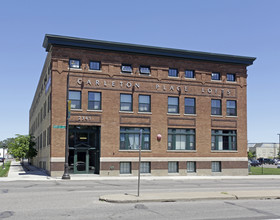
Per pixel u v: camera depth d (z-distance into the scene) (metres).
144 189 20.47
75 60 33.16
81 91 32.97
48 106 36.75
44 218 11.38
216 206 14.34
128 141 34.47
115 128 33.84
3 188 20.23
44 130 41.41
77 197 16.23
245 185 24.81
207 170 36.78
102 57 33.94
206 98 37.41
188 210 13.30
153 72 35.62
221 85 38.12
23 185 22.48
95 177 31.56
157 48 35.16
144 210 13.07
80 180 28.48
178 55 36.19
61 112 32.34
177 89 36.34
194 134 36.84
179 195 16.50
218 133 37.84
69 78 32.69
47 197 16.16
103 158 33.19
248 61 39.03
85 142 33.59
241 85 38.97
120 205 14.05
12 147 49.06
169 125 35.75
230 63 38.62
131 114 34.47
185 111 36.69
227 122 38.09
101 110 33.47
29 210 12.76
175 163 36.00
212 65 37.97
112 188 20.97
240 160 38.22
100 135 33.34
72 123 32.44
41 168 45.50
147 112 35.06
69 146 32.88
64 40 32.31
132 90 34.69
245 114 38.94
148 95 35.47
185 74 37.06
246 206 14.52
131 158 34.19
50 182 25.62
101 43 33.34
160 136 33.91
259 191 19.02
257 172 46.78
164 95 35.84
